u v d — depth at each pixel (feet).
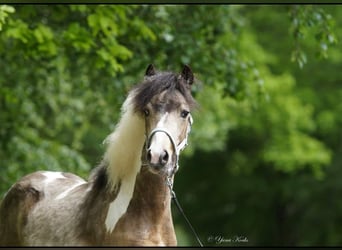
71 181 31.07
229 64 47.11
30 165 50.75
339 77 97.96
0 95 47.85
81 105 56.54
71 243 26.94
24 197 30.73
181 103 25.22
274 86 85.25
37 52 39.78
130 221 25.75
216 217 104.47
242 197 103.76
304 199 99.19
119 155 26.11
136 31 42.73
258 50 84.74
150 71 27.43
